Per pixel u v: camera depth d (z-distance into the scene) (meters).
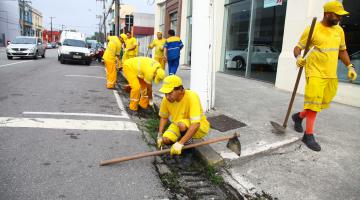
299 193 3.59
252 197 3.51
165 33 22.92
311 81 4.51
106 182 3.65
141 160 4.32
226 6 13.75
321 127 5.52
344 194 3.58
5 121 5.56
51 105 7.06
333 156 4.46
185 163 4.38
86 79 11.97
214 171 4.07
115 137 5.14
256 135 5.06
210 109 6.56
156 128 5.82
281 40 9.84
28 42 21.88
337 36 4.48
